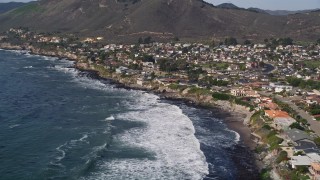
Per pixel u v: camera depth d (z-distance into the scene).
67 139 116.31
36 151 106.31
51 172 92.00
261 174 93.31
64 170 93.62
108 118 140.12
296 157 95.25
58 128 128.00
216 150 110.56
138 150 107.50
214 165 99.31
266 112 138.25
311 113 144.50
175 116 146.25
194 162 100.06
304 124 129.12
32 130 125.50
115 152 105.75
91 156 102.00
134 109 157.25
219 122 141.88
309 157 95.00
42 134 121.31
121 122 135.38
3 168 94.31
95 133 122.31
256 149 111.25
